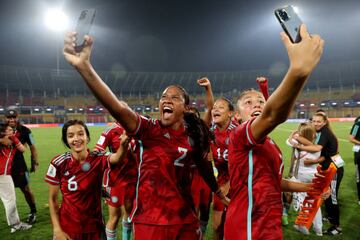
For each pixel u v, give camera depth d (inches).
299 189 114.3
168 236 97.9
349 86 1983.3
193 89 2223.2
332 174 110.8
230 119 170.4
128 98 2174.0
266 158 90.4
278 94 64.0
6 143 215.3
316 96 1999.3
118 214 184.9
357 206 271.9
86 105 2015.3
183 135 102.1
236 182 92.4
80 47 70.9
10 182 218.4
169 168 98.9
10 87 1889.8
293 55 59.1
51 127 1541.6
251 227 87.6
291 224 228.4
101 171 134.3
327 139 216.1
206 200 167.8
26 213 265.0
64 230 133.6
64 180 132.6
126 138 125.6
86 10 71.4
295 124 1421.0
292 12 61.3
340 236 209.5
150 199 98.6
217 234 171.6
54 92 2011.6
